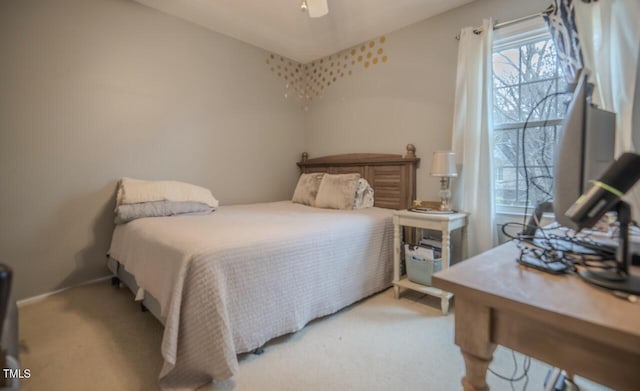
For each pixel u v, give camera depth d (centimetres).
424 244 241
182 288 138
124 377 143
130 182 255
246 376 144
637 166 70
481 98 232
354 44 335
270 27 301
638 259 85
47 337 178
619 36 172
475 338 72
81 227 252
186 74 301
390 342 172
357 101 339
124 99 266
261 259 162
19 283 226
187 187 274
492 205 228
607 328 53
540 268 82
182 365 137
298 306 177
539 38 216
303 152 405
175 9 277
